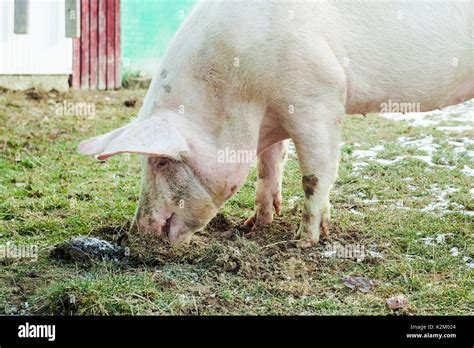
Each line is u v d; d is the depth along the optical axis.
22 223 3.76
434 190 4.11
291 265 3.24
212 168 3.25
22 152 4.94
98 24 7.41
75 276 3.21
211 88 3.25
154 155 3.16
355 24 3.35
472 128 5.29
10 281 3.20
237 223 3.73
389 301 3.03
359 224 3.68
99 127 5.62
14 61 7.00
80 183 4.34
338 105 3.34
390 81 3.41
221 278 3.17
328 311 3.00
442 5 3.41
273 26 3.25
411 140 5.05
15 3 4.68
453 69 3.46
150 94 3.31
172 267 3.25
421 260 3.34
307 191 3.39
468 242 3.48
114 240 3.51
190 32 3.30
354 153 4.79
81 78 7.38
